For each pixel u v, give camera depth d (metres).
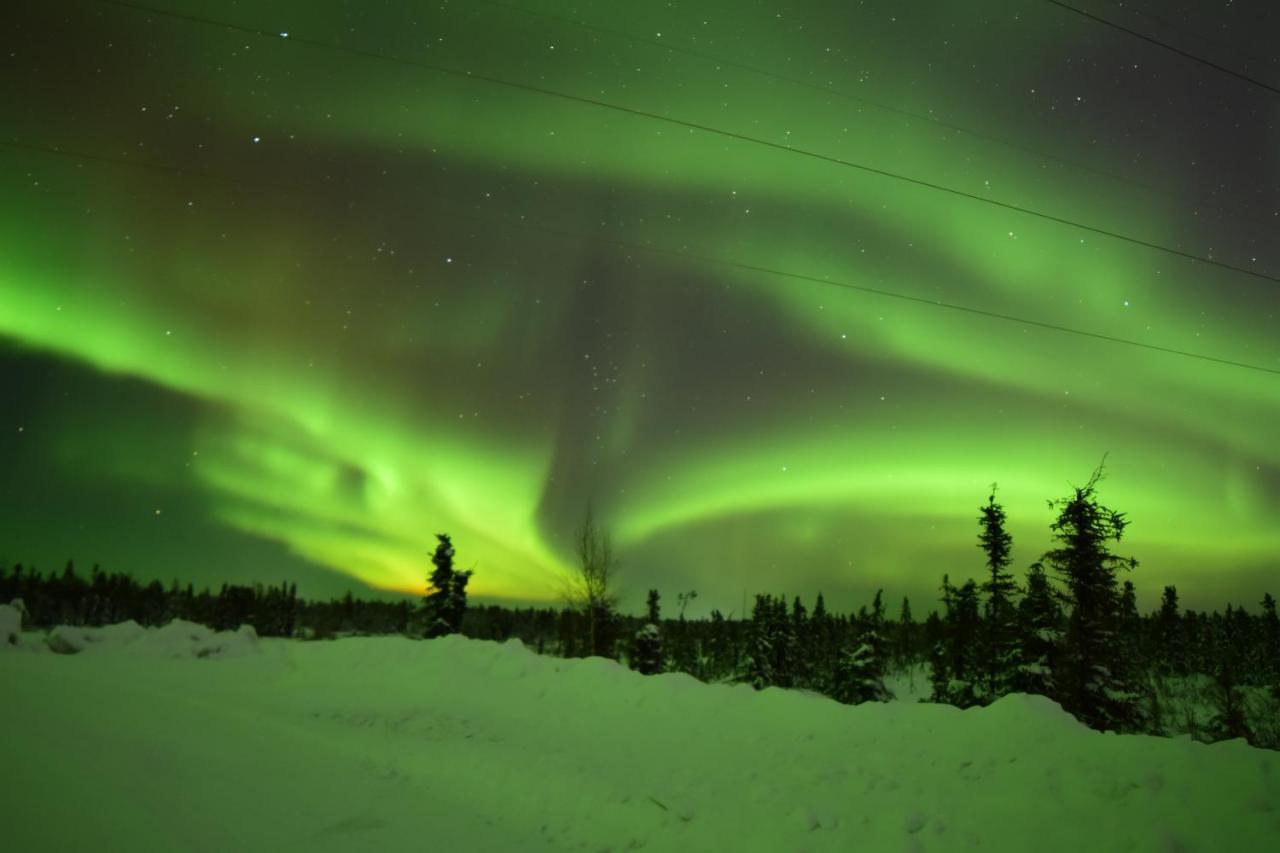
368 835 5.73
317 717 9.77
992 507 32.47
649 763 8.09
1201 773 6.12
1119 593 25.41
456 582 37.41
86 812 4.86
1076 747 7.00
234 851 4.95
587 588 32.53
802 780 7.29
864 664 32.31
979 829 6.04
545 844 6.06
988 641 30.42
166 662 13.28
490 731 9.41
